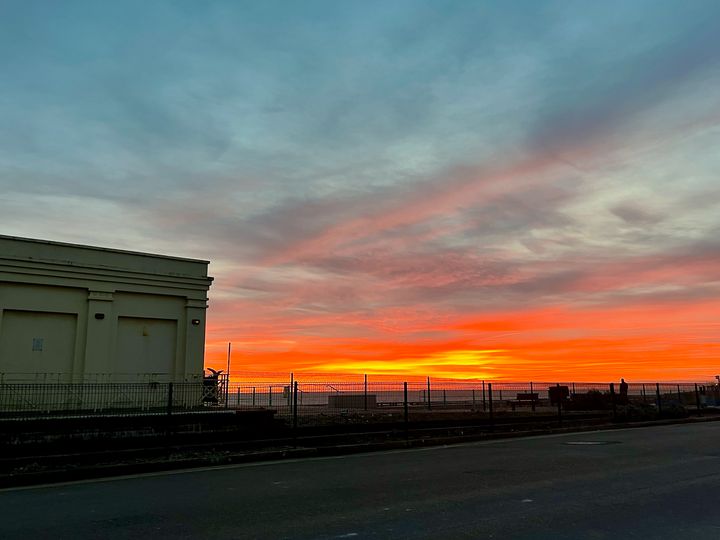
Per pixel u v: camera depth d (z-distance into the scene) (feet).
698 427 76.23
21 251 60.34
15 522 24.26
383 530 21.91
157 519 24.40
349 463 42.70
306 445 51.47
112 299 64.28
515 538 20.59
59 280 61.36
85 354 61.77
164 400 63.93
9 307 58.85
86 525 23.49
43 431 45.70
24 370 59.16
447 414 77.97
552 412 90.12
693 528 21.81
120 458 42.42
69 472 37.09
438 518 23.76
